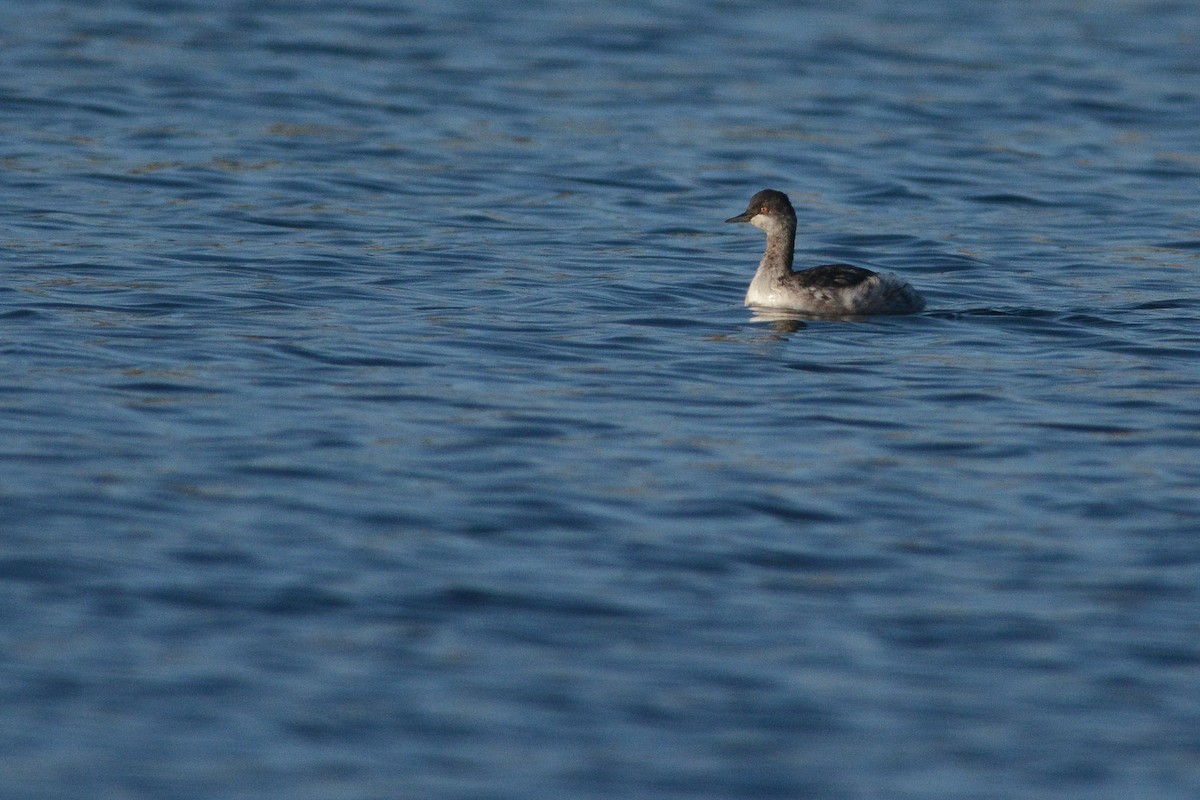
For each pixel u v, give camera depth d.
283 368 19.44
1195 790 11.23
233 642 12.78
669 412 18.28
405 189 29.27
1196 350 20.97
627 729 11.79
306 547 14.40
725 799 11.03
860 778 11.27
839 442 17.42
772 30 43.44
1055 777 11.34
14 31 39.84
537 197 29.16
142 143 31.38
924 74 39.19
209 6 43.59
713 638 13.05
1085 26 44.91
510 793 11.04
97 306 21.72
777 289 22.70
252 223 26.66
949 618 13.42
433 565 14.15
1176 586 14.02
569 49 40.72
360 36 41.12
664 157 31.98
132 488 15.52
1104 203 29.55
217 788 11.00
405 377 19.28
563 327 21.61
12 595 13.32
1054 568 14.36
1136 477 16.48
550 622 13.23
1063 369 20.16
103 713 11.78
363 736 11.62
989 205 29.38
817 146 33.09
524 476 16.16
